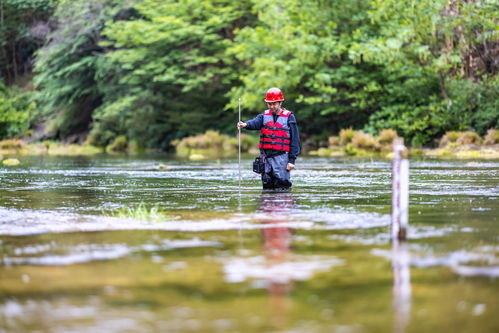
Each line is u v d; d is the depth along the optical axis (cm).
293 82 4025
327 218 837
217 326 371
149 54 5125
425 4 3412
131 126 5506
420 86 3803
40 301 425
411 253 577
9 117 6444
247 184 1488
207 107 5297
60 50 5831
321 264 530
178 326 371
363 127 4194
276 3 4238
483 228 736
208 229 739
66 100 6228
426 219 820
